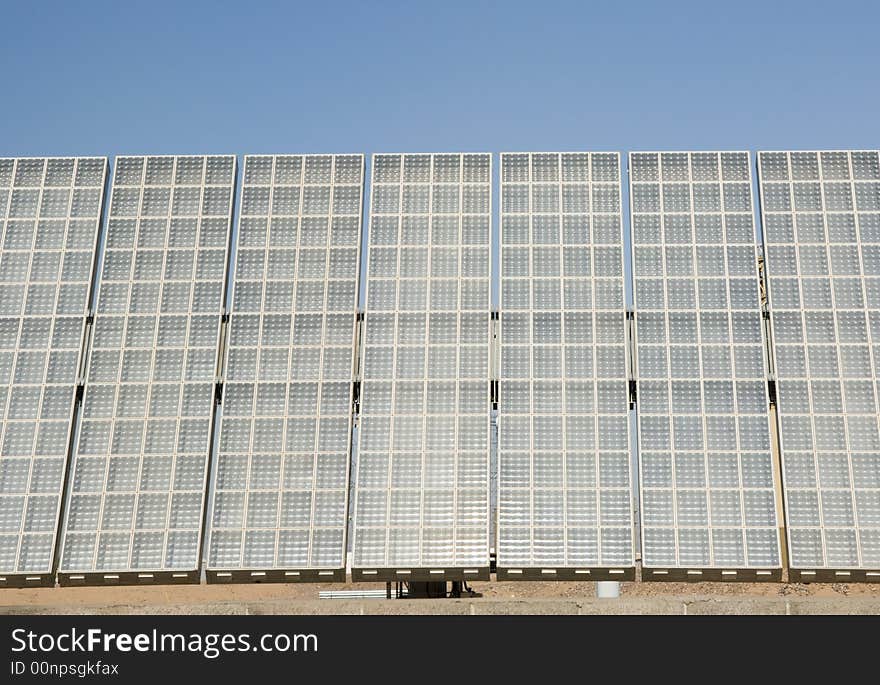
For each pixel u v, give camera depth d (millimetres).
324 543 29234
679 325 31188
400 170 33562
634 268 31875
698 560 28703
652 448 29891
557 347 31219
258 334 31688
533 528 29344
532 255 32281
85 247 32812
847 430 29797
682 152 33125
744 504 29188
